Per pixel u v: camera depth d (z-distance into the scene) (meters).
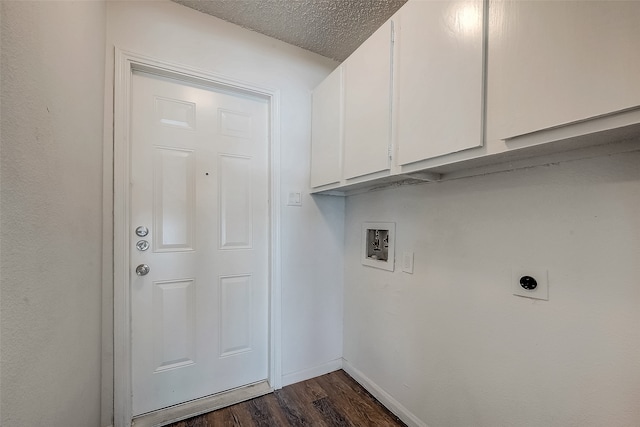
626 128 0.58
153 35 1.41
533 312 0.95
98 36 1.17
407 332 1.46
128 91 1.35
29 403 0.60
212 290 1.63
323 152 1.67
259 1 1.45
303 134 1.85
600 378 0.80
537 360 0.94
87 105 1.03
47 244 0.69
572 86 0.61
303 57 1.86
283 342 1.77
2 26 0.50
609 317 0.78
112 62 1.30
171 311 1.51
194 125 1.58
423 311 1.37
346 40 1.77
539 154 0.84
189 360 1.56
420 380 1.38
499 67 0.75
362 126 1.31
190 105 1.58
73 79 0.88
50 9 0.71
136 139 1.43
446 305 1.26
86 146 1.03
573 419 0.85
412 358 1.43
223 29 1.59
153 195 1.47
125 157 1.33
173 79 1.53
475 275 1.14
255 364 1.76
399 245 1.52
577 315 0.85
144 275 1.45
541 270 0.93
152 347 1.46
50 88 0.71
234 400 1.59
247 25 1.63
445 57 0.90
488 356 1.08
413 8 1.03
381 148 1.19
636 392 0.74
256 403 1.59
